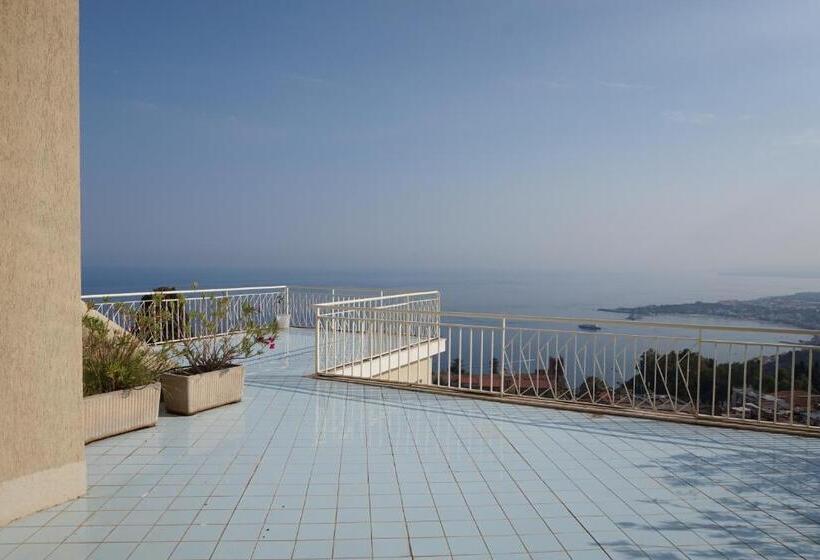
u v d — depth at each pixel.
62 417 3.93
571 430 5.86
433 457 5.00
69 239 3.94
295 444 5.32
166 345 6.90
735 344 6.11
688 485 4.40
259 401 6.98
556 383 6.96
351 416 6.32
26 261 3.66
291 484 4.34
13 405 3.62
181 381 6.27
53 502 3.89
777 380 5.97
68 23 3.91
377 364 9.76
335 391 7.55
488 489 4.29
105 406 5.39
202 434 5.61
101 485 4.29
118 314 6.95
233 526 3.63
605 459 4.99
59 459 3.92
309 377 8.46
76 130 3.98
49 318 3.83
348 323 10.20
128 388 5.65
